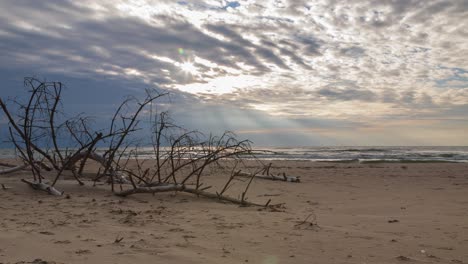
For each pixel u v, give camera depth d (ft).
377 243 13.61
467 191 31.55
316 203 24.95
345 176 46.34
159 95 26.89
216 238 13.94
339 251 12.52
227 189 32.42
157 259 11.16
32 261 10.68
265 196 28.50
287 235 14.64
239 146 26.22
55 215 17.78
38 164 34.60
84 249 12.06
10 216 17.28
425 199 26.76
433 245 13.42
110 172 28.81
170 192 26.94
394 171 54.39
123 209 19.99
